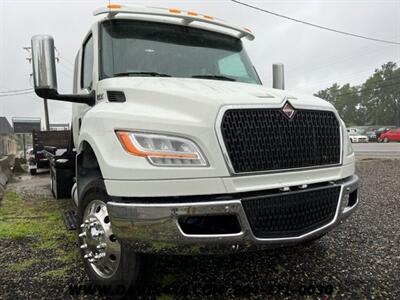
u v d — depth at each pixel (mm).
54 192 6637
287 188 2771
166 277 3299
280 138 2764
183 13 4203
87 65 4402
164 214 2477
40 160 14242
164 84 3162
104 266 3076
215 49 4430
